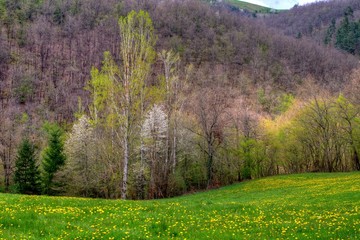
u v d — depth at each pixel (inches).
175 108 2593.5
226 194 2095.2
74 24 7426.2
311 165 3262.8
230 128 3034.0
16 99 5036.9
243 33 7298.2
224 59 6245.1
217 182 3011.8
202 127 2893.7
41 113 4672.7
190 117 2898.6
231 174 3034.0
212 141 2859.3
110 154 2225.6
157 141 2335.1
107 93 1819.6
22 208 804.6
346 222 695.7
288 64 6072.8
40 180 2704.2
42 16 7539.4
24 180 2605.8
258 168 3166.8
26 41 6712.6
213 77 5191.9
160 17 7263.8
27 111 4640.8
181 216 791.1
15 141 3021.7
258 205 1055.0
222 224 713.6
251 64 6117.1
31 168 2610.7
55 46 6761.8
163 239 581.3
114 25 7377.0
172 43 6446.9
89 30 7337.6
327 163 3002.0
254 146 2992.1
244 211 903.1
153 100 2178.9
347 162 3024.1
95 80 1904.5
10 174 2920.8
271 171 3371.1
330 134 2908.5
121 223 694.5
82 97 5142.7
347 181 1814.7
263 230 661.3
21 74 5674.2
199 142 2881.4
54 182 2603.3
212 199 1815.9
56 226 645.3
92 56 6560.0
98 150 2418.8
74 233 595.8
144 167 2320.4
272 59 6259.8
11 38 6692.9
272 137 3073.3
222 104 3189.0
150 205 952.3
